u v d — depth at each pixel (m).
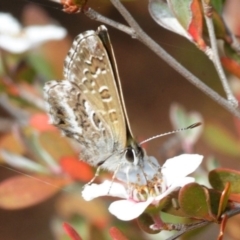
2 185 0.29
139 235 0.29
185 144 0.30
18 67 0.30
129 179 0.27
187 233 0.27
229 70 0.27
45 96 0.27
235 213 0.26
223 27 0.27
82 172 0.29
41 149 0.29
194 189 0.26
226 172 0.26
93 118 0.27
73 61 0.27
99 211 0.30
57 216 0.30
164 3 0.27
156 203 0.26
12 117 0.30
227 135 0.30
